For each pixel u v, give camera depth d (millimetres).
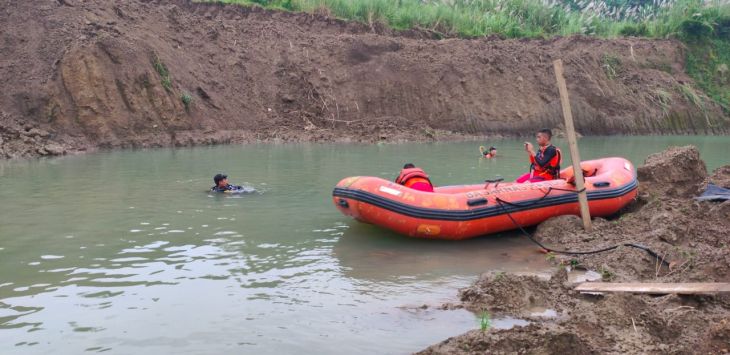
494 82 24047
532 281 5172
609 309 4418
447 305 4844
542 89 24828
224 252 6320
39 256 6066
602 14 35750
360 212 7102
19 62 16469
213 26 21609
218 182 9617
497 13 29469
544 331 3965
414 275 5715
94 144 15883
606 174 8375
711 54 31297
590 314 4332
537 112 23906
